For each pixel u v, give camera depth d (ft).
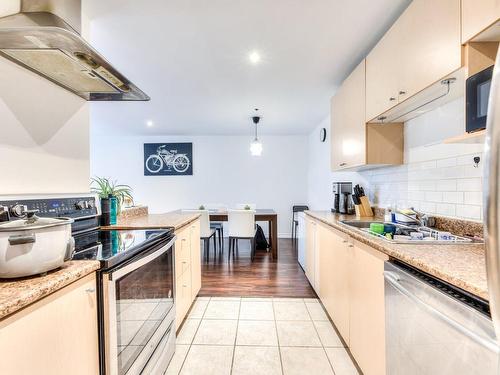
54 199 4.92
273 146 19.97
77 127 5.97
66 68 4.59
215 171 19.99
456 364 2.65
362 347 5.04
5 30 3.38
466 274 2.79
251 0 5.43
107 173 20.11
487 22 3.36
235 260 13.82
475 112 3.41
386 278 3.92
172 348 5.94
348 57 7.84
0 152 4.30
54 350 2.70
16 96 4.54
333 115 10.04
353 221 7.39
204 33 6.61
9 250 2.60
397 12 5.83
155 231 5.70
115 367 3.52
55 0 4.54
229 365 5.74
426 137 6.28
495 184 1.62
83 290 3.16
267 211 15.67
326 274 7.69
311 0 5.45
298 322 7.51
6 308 2.15
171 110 13.30
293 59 7.96
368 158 7.17
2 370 2.19
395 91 5.56
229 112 13.67
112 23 6.17
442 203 5.79
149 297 4.76
